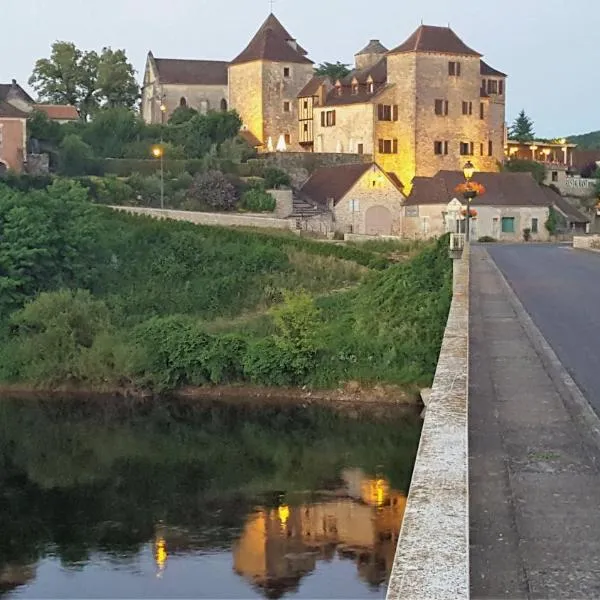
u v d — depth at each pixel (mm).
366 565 21750
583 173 116625
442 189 83125
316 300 49156
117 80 112312
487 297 26984
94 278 54531
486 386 13406
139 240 59250
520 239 85875
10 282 49469
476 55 94688
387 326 42469
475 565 6539
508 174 88000
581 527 7301
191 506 27203
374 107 91375
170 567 21875
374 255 58438
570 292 29359
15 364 45188
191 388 43312
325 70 126125
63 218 55469
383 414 38219
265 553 22828
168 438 35969
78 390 44188
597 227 95938
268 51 98188
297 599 19406
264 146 96812
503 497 8102
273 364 41625
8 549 23797
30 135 81562
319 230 73625
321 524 25047
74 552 23578
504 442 10070
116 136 87312
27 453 34031
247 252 58500
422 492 5660
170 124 94500
